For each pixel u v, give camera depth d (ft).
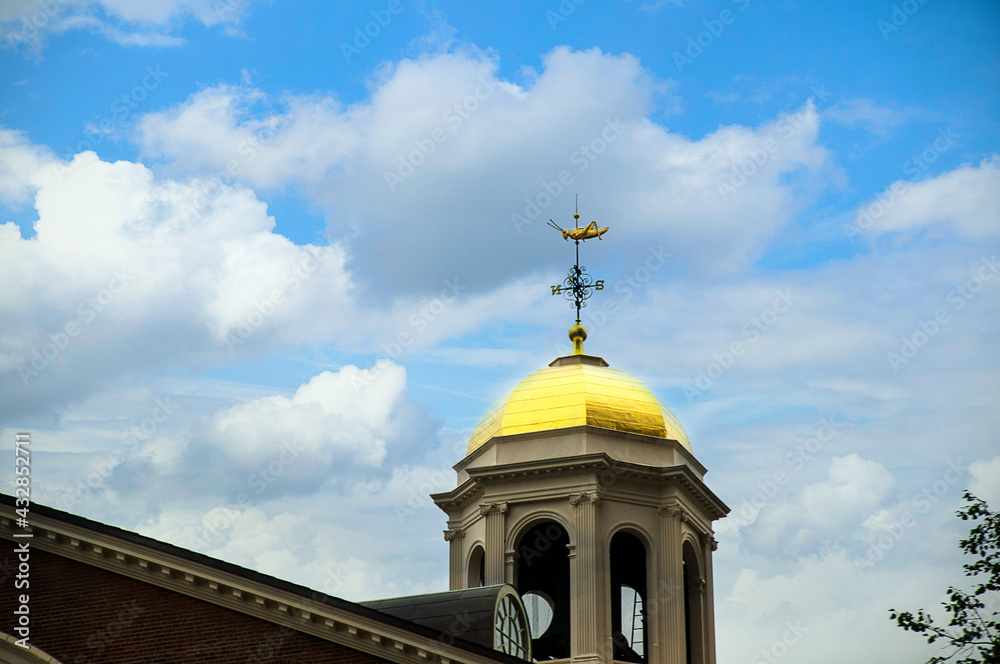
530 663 158.20
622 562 212.84
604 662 200.23
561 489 208.54
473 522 214.28
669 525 209.87
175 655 158.40
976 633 145.38
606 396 217.15
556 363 225.76
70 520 163.63
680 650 204.03
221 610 159.94
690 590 215.10
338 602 158.71
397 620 157.89
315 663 157.28
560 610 209.26
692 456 219.00
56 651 159.74
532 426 214.48
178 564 160.86
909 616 147.33
